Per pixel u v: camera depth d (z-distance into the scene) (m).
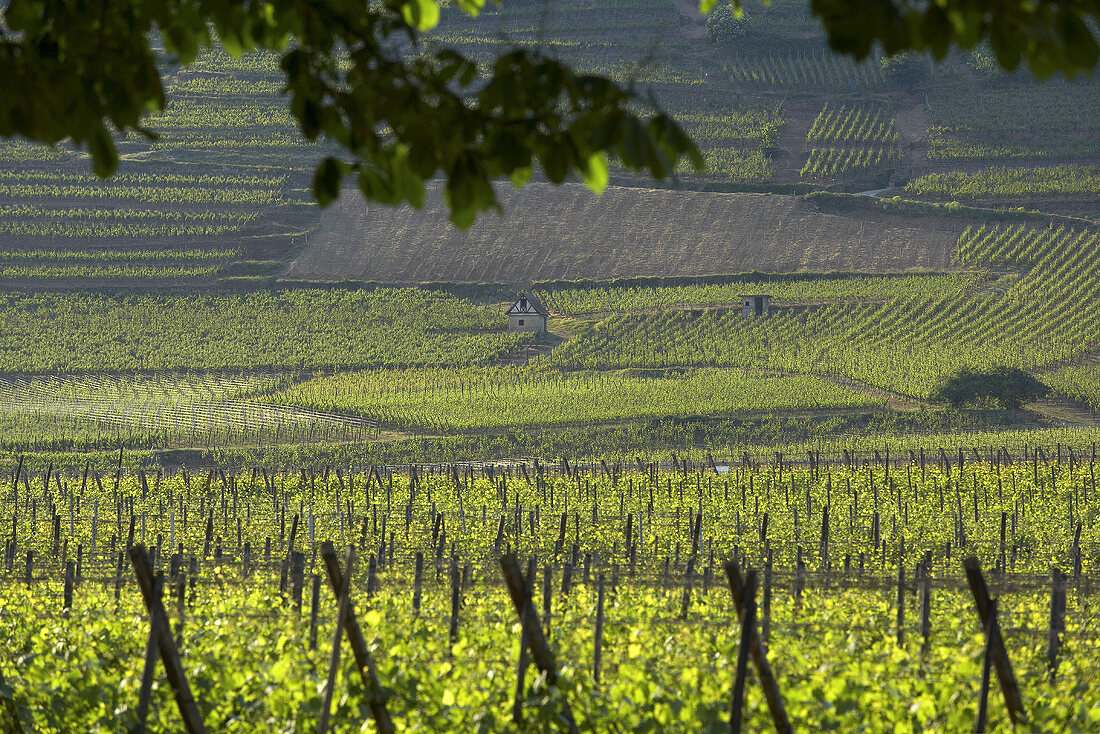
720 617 37.59
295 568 40.84
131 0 11.92
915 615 40.84
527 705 20.78
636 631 30.86
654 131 11.05
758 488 121.44
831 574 45.97
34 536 88.38
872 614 39.34
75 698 24.12
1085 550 76.31
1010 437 193.12
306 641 31.67
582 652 29.86
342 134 12.18
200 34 12.73
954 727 22.52
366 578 51.94
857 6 9.88
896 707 23.77
